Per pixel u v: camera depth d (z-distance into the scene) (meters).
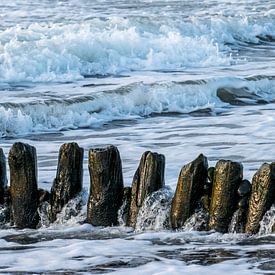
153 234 16.77
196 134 30.80
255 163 25.08
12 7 67.00
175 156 26.41
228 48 55.38
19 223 18.11
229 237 16.31
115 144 29.09
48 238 16.88
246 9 69.56
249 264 14.36
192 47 48.62
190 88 38.31
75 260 14.91
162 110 36.53
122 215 17.64
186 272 13.88
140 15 62.78
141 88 37.00
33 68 41.16
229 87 39.69
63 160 18.06
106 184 17.59
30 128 32.22
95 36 46.31
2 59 40.94
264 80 41.09
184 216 17.00
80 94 36.47
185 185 16.94
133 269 14.22
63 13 63.72
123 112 35.72
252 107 37.69
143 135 30.95
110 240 16.42
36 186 18.30
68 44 44.22
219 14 64.81
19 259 15.05
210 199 16.89
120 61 45.44
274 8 70.75
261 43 59.00
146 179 17.38
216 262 14.53
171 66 46.28
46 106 33.47
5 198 18.44
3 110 32.12
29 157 18.06
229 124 33.00
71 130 32.50
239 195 16.58
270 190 16.20
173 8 69.62
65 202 18.06
